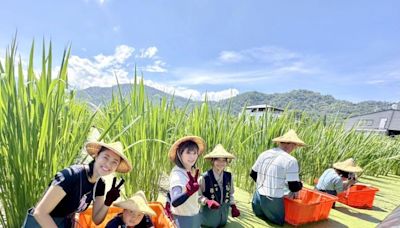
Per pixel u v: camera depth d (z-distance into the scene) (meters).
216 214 3.34
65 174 1.87
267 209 3.74
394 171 9.99
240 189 5.44
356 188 5.49
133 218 2.33
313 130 6.48
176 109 4.31
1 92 2.22
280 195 3.66
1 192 2.31
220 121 4.41
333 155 6.45
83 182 1.93
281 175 3.66
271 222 3.79
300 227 3.71
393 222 1.19
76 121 2.75
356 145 7.12
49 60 2.35
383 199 5.77
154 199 3.65
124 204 2.30
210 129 4.29
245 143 5.31
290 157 3.70
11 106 2.20
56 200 1.83
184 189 2.63
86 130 2.63
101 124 3.52
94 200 2.20
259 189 3.88
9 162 2.23
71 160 2.48
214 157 3.30
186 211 2.77
